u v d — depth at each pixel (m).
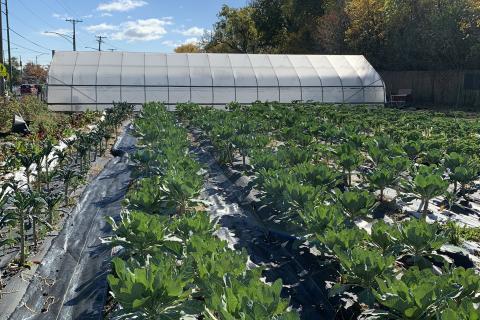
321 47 43.72
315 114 18.41
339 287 4.41
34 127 16.19
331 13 40.66
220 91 26.42
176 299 3.71
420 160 10.16
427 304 3.38
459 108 30.17
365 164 11.30
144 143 11.65
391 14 33.34
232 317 2.98
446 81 33.06
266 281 5.46
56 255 6.06
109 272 5.43
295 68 28.11
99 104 25.14
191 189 6.42
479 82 30.94
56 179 9.82
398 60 35.50
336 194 6.14
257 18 54.16
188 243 4.54
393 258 4.25
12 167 10.27
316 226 5.23
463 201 8.74
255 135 12.20
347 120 15.10
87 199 8.69
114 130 17.27
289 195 6.28
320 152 10.64
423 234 4.81
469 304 3.13
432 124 15.33
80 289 5.20
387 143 10.36
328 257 5.55
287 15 51.53
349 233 4.79
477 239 6.84
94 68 25.88
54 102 24.83
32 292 5.08
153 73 26.23
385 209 8.03
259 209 7.59
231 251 4.23
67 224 7.16
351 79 27.98
